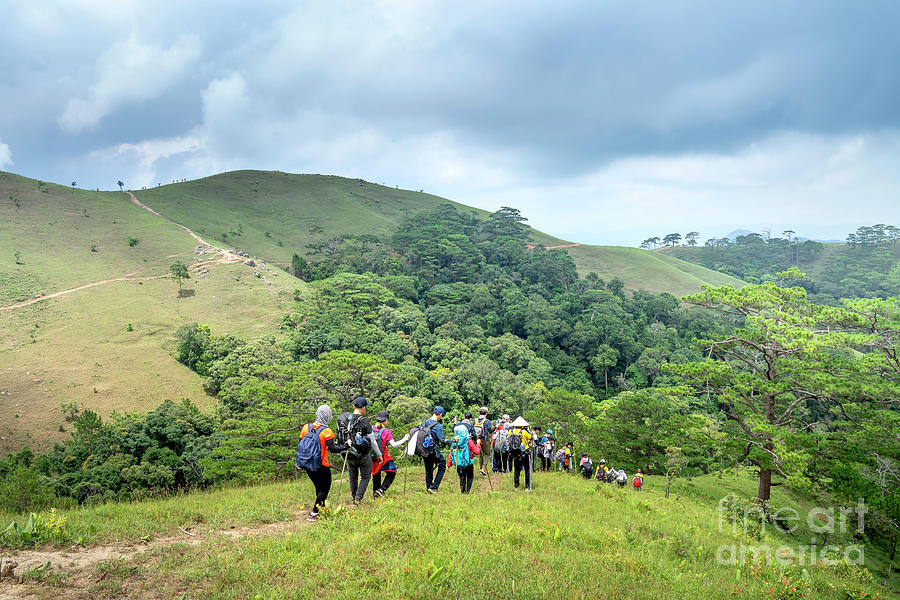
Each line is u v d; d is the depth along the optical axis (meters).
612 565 7.51
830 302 173.38
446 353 90.31
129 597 5.35
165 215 177.38
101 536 7.44
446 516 9.57
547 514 10.84
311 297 110.81
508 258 179.00
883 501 22.94
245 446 34.41
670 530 11.66
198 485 44.72
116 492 40.88
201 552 6.81
